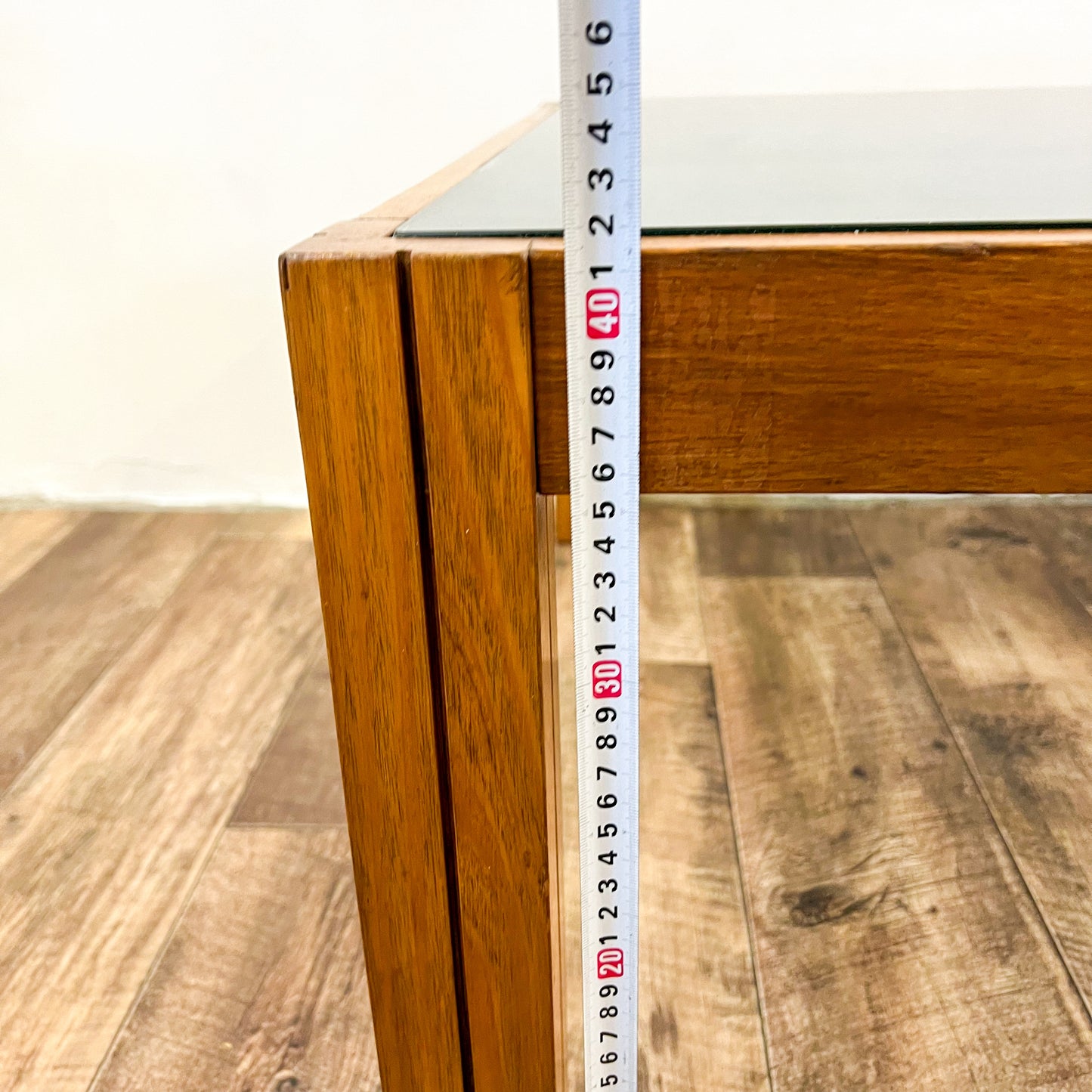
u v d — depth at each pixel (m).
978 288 0.36
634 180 0.36
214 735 1.14
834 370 0.38
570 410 0.39
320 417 0.39
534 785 0.47
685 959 0.84
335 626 0.43
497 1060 0.56
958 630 1.26
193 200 1.46
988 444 0.39
